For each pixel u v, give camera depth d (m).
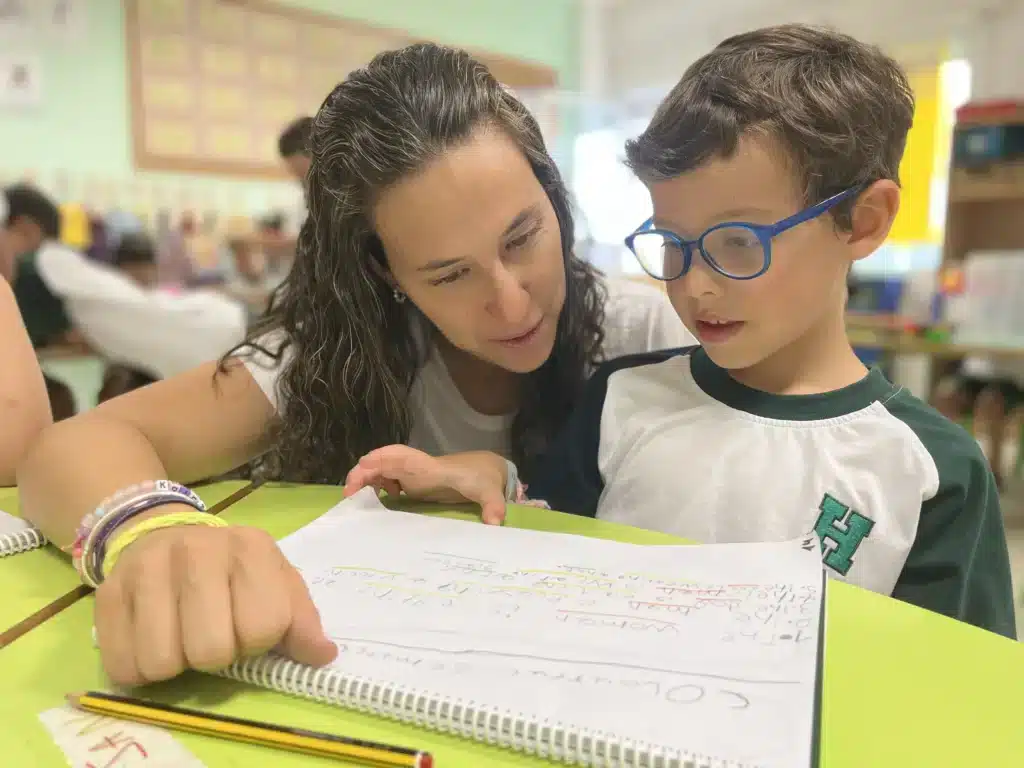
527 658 0.36
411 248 0.67
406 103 0.65
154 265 3.15
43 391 0.77
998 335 2.39
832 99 0.62
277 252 3.31
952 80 3.29
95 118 3.06
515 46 4.16
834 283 0.66
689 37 4.11
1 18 2.84
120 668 0.36
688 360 0.81
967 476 0.66
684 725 0.31
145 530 0.45
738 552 0.48
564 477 0.83
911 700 0.35
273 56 3.46
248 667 0.36
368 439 0.80
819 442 0.69
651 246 0.68
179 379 0.73
